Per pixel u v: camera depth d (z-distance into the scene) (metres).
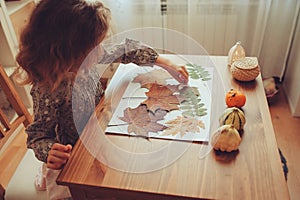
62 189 0.92
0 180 1.53
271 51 1.95
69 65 0.81
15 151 1.70
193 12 1.81
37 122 0.87
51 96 0.86
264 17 1.78
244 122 0.84
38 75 0.83
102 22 0.82
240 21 1.84
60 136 0.92
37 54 0.80
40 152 0.83
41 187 1.01
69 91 0.87
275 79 2.08
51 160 0.78
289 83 1.93
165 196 0.68
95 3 0.84
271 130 0.84
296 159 1.54
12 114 1.72
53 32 0.78
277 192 0.67
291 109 1.84
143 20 1.86
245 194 0.67
